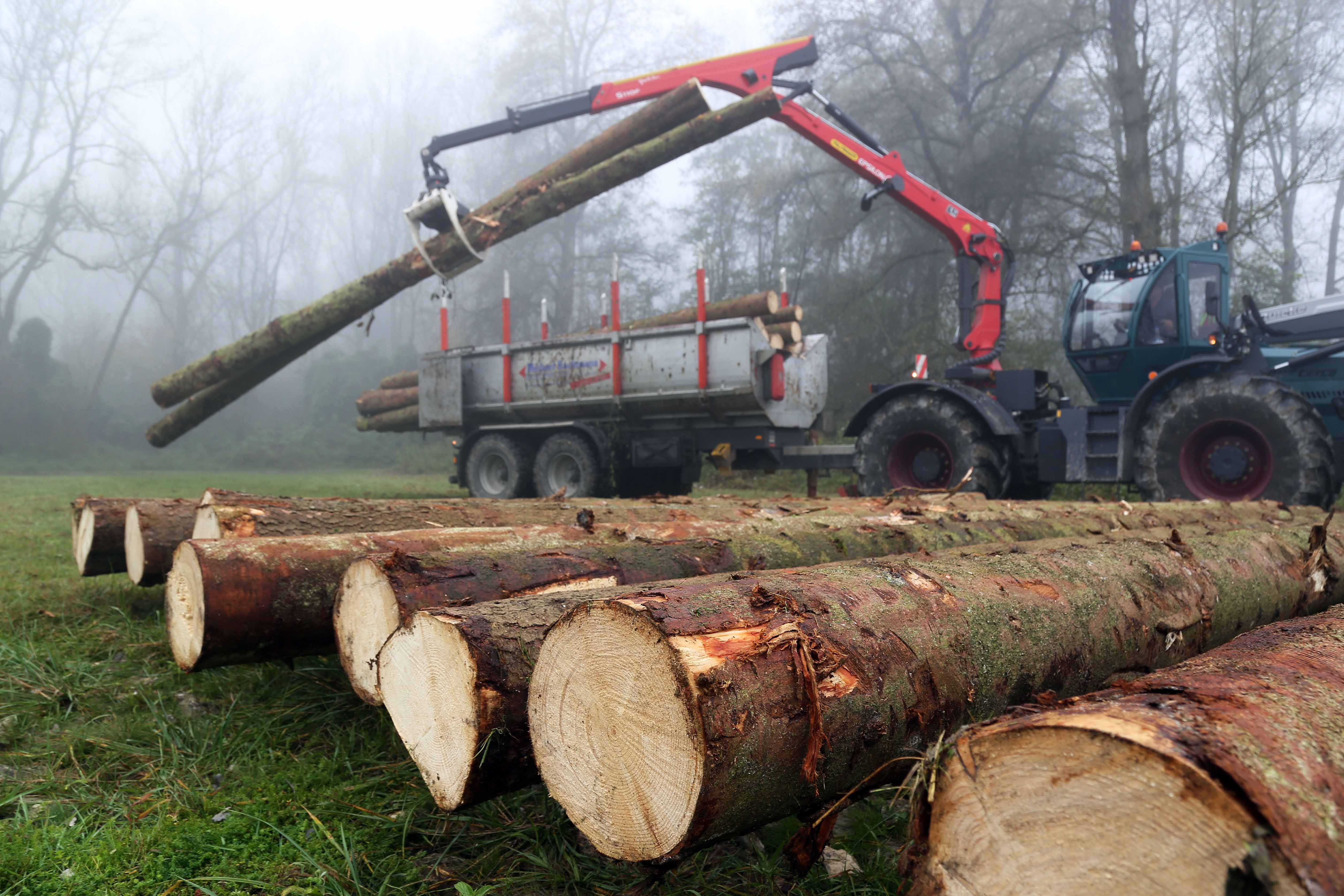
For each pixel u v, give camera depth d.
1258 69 15.12
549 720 1.70
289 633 2.97
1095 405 8.73
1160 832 1.03
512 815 2.33
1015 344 18.06
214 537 3.65
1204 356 7.43
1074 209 21.41
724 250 33.91
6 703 3.27
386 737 2.88
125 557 4.79
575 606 1.64
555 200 8.08
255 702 3.28
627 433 10.38
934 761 1.27
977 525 4.05
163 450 35.41
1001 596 2.18
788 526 3.64
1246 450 6.96
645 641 1.50
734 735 1.43
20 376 32.47
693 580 1.92
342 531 3.77
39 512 10.52
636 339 9.83
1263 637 2.00
